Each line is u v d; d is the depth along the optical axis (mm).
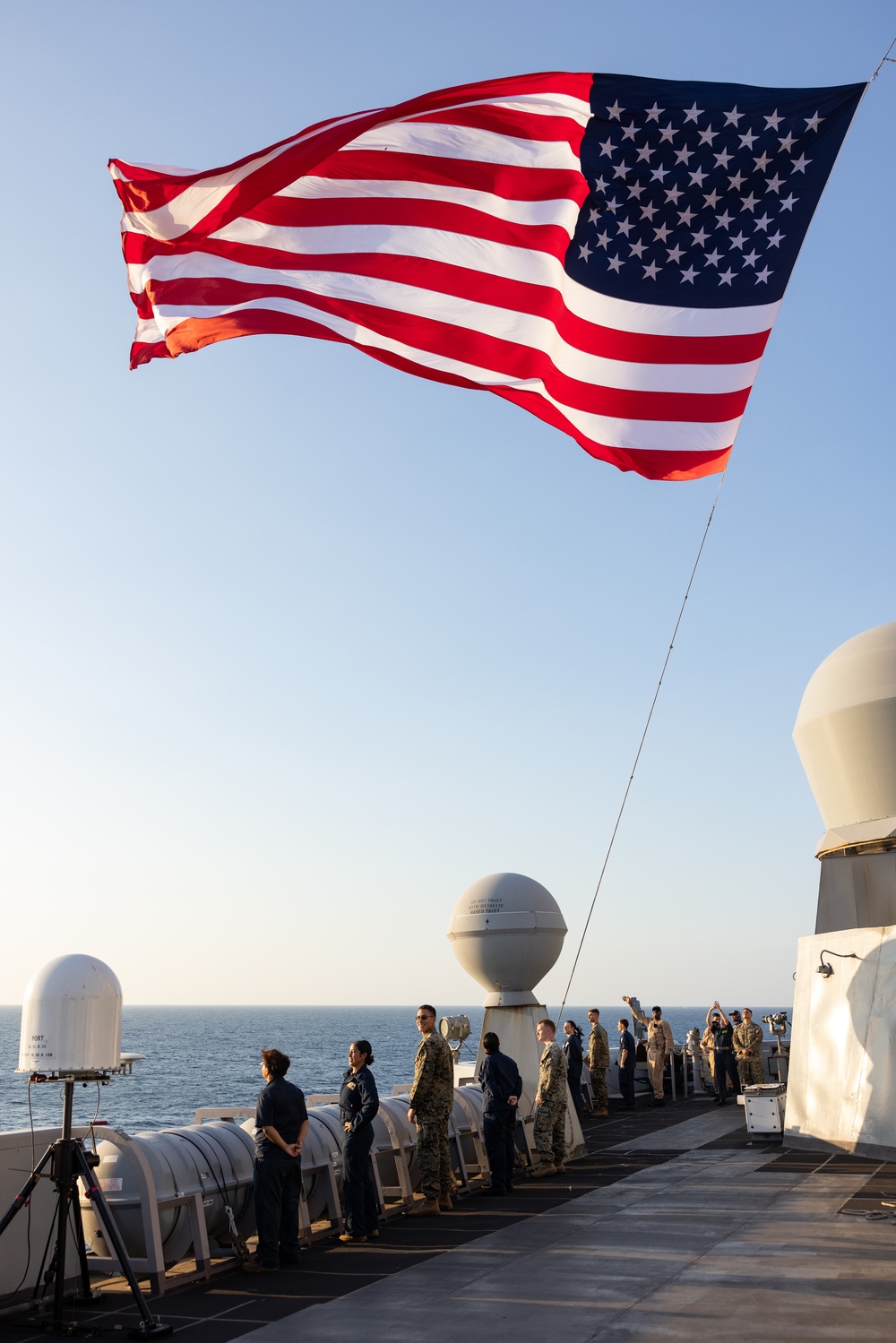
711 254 9242
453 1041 16281
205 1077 60125
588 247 9359
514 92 9289
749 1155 13945
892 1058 12898
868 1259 7887
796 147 9133
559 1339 6262
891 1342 5961
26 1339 7004
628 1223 9719
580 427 9594
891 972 13258
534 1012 18391
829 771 14648
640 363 9391
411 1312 7113
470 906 18438
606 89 9219
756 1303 6824
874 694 13930
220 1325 7090
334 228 9586
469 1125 12797
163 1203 8203
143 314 9656
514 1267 8242
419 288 9602
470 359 9617
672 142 9203
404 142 9461
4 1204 7695
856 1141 13125
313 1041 124125
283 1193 8984
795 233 9172
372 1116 9961
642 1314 6688
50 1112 40406
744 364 9328
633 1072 22203
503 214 9445
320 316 9625
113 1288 8172
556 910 18594
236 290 9641
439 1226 10219
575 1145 14594
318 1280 8258
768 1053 23906
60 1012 7402
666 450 9453
